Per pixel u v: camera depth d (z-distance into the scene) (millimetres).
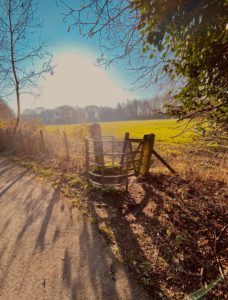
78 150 8984
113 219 3395
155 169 5984
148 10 2051
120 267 2320
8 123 12609
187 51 2227
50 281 2123
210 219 3262
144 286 2078
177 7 1898
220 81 2312
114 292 2002
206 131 3156
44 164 7016
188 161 5852
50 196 4320
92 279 2150
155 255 2537
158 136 15102
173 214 3457
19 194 4465
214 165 5238
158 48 2236
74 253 2547
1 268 2301
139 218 3418
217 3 1692
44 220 3354
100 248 2646
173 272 2270
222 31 1854
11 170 6434
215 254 2547
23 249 2625
